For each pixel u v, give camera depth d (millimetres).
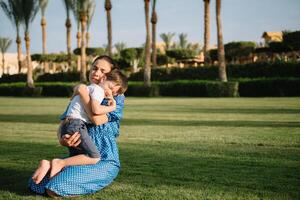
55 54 60406
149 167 4926
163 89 32781
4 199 3639
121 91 4105
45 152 6172
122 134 8195
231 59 47750
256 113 12883
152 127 9469
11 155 5914
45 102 24812
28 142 7289
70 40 52844
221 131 8414
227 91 28688
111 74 4027
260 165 4992
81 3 38656
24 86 41219
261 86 28672
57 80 49250
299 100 20984
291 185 4027
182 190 3865
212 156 5613
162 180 4273
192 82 31547
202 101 22125
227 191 3822
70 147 3992
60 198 3660
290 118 11008
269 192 3777
